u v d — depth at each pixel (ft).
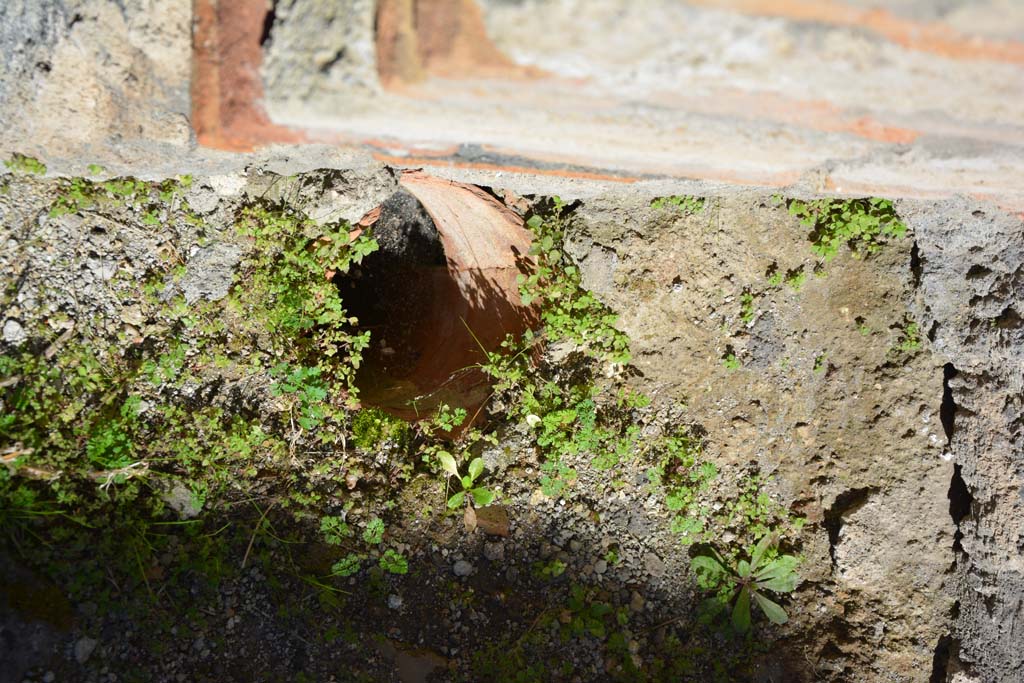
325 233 12.12
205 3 8.91
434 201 13.21
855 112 7.82
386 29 7.62
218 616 10.74
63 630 9.95
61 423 10.53
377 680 11.06
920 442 11.91
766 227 12.57
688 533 12.73
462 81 7.60
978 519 11.26
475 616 11.85
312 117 8.61
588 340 12.91
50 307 10.78
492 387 13.10
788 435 12.77
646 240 12.71
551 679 11.71
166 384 11.23
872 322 12.29
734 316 12.80
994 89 7.08
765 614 12.37
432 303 15.51
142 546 10.53
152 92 9.46
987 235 10.75
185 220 11.53
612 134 8.86
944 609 11.69
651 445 12.87
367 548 11.57
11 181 10.78
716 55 7.02
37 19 9.20
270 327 11.78
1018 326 10.36
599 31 6.86
